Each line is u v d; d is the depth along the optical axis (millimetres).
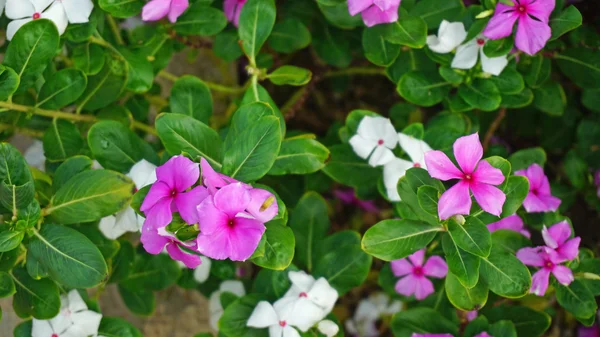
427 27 820
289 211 897
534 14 768
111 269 849
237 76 1021
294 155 773
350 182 832
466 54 812
